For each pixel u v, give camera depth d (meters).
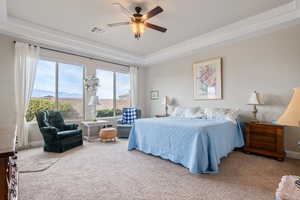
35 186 1.99
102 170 2.46
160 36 3.98
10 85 3.43
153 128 3.08
